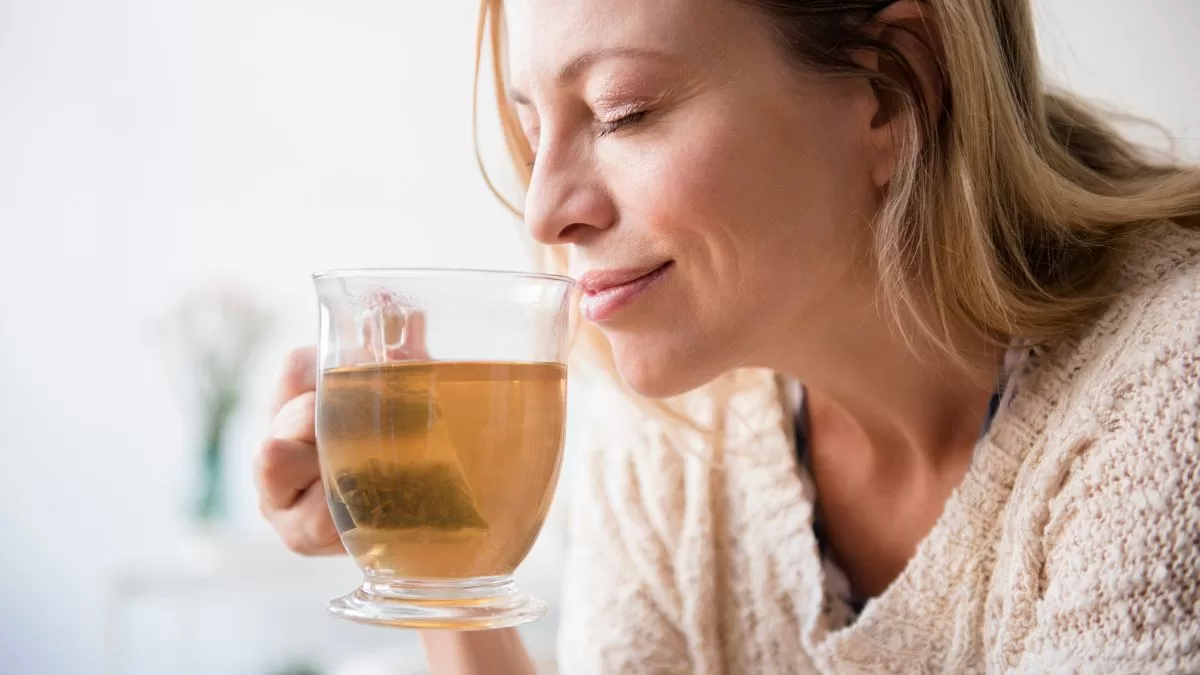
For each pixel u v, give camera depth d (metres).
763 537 0.82
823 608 0.80
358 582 1.93
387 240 2.25
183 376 2.25
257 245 2.28
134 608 2.22
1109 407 0.64
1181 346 0.63
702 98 0.65
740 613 0.84
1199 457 0.60
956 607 0.72
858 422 0.78
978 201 0.70
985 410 0.75
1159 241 0.70
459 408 0.57
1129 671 0.59
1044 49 0.93
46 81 2.32
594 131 0.66
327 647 2.17
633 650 0.85
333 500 0.59
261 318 2.17
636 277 0.67
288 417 0.71
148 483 2.27
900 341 0.73
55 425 2.29
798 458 0.81
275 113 2.28
